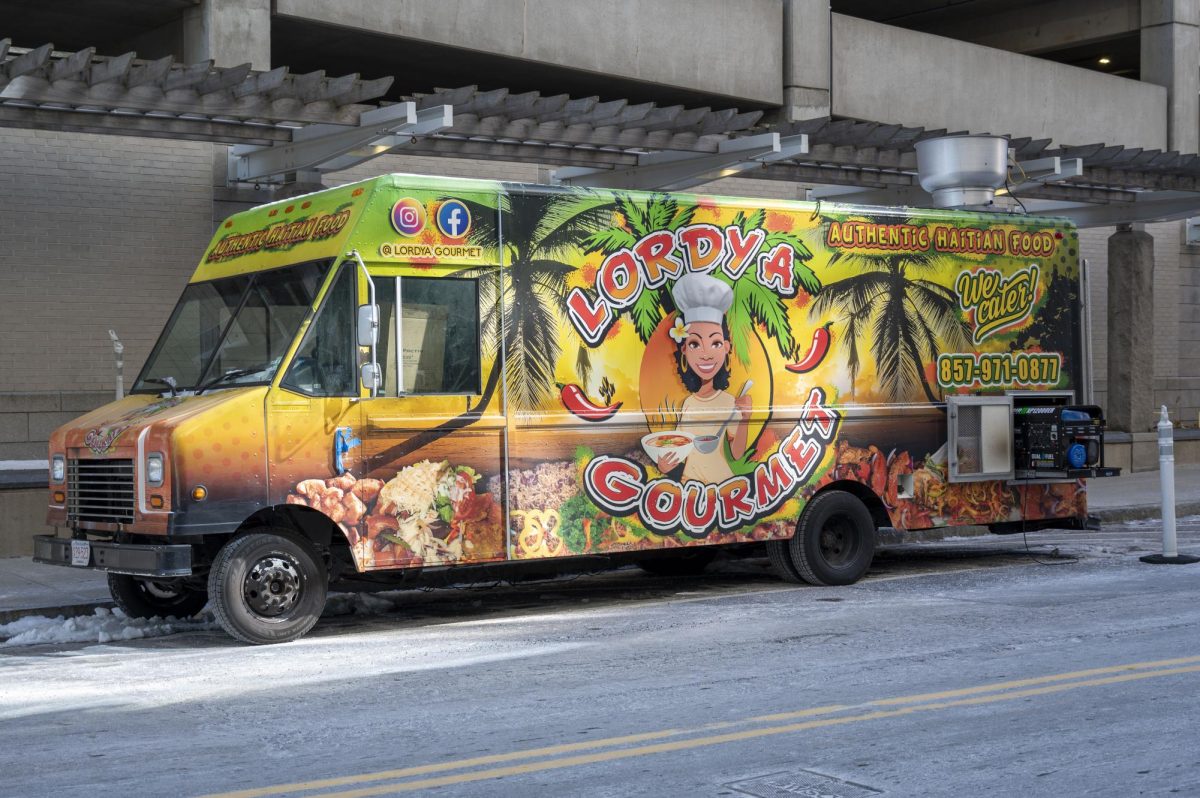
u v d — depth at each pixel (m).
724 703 7.30
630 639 9.38
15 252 15.46
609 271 10.77
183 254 16.53
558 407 10.48
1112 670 7.93
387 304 9.79
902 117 23.47
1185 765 6.02
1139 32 27.34
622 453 10.77
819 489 11.84
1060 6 28.09
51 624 10.50
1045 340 13.16
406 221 9.88
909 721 6.83
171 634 10.28
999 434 12.70
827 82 22.42
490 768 6.08
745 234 11.45
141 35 18.61
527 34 19.28
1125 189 21.30
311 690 7.86
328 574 10.10
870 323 12.10
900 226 12.30
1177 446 25.17
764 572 13.29
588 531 10.59
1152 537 15.52
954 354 12.58
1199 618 9.66
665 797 5.62
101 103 12.74
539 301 10.44
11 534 14.04
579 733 6.71
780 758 6.18
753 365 11.45
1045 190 20.72
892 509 12.21
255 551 9.46
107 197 16.02
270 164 15.92
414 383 9.89
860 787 5.71
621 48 20.23
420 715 7.16
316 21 17.33
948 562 13.54
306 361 9.55
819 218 11.85
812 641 9.09
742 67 21.55
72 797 5.76
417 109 14.16
